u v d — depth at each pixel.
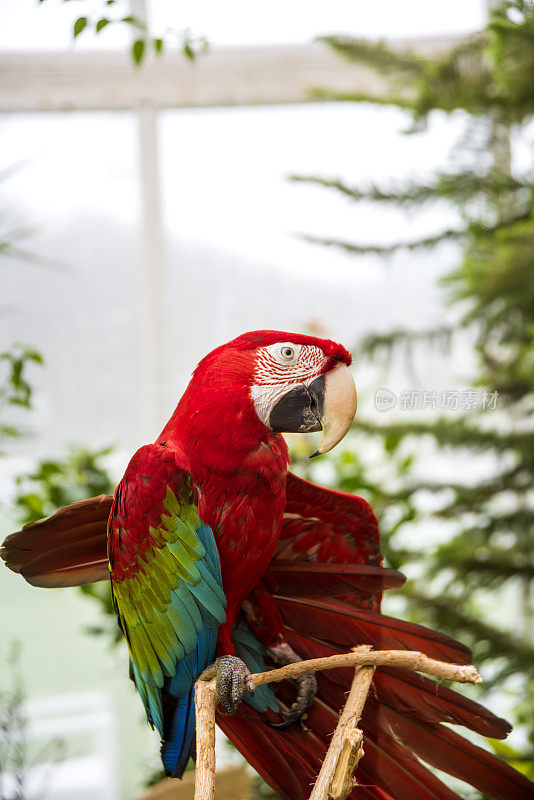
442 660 0.81
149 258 2.85
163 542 0.81
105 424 2.94
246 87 2.83
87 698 2.88
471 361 2.27
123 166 2.87
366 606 0.91
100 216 2.86
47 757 2.62
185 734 0.82
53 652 2.90
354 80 2.83
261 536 0.83
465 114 1.88
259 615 0.91
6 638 2.89
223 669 0.78
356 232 2.81
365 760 0.85
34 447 2.84
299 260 2.87
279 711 0.89
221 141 2.86
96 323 2.90
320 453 0.83
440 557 1.90
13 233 2.10
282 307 2.91
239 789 1.48
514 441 1.87
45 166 2.81
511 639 1.88
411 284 2.85
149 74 2.82
